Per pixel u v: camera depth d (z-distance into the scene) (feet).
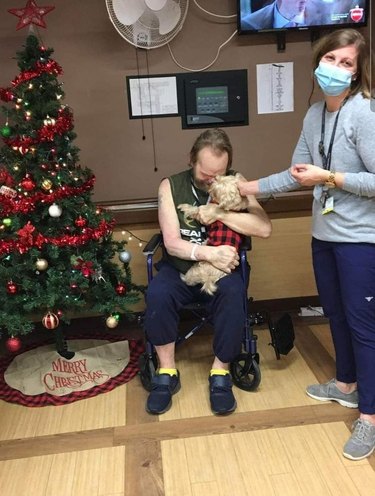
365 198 5.61
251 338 7.20
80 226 7.38
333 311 6.54
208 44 8.70
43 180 7.10
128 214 9.14
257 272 9.67
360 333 5.94
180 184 7.36
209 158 6.80
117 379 7.80
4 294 7.22
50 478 5.91
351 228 5.71
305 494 5.50
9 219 7.17
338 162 5.67
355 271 5.74
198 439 6.41
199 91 8.85
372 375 5.98
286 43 8.81
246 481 5.72
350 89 5.55
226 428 6.59
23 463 6.17
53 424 6.89
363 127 5.34
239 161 9.29
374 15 8.53
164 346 7.13
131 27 8.15
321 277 6.40
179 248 6.98
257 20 8.44
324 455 6.05
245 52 8.79
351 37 5.36
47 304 7.05
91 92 8.75
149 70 8.73
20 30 8.39
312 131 6.01
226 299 6.77
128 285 8.00
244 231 7.01
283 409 6.92
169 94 8.85
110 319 7.63
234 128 9.12
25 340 9.20
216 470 5.90
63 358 7.85
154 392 7.03
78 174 7.53
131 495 5.60
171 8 8.04
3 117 8.58
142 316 7.68
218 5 8.55
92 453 6.27
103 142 8.98
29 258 7.22
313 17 8.45
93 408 7.18
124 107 8.85
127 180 9.19
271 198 9.20
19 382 7.74
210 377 7.16
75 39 8.50
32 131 7.02
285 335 7.74
